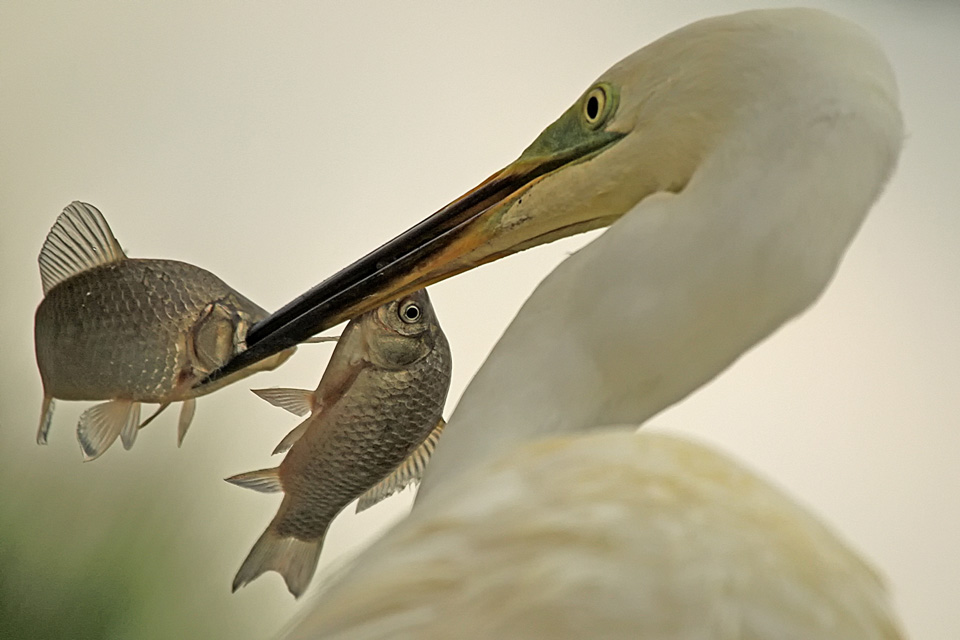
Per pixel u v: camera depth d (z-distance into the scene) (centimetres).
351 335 346
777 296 335
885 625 329
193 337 346
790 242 334
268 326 344
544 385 336
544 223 340
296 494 347
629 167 339
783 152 335
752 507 329
